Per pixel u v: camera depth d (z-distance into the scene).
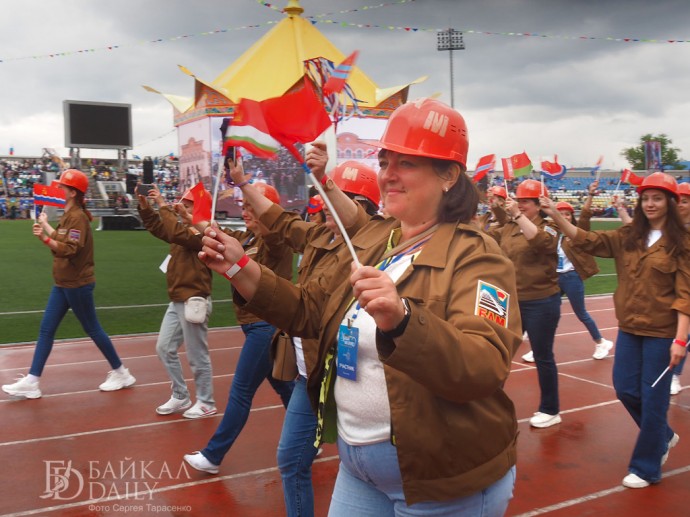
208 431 5.71
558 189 54.22
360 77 22.70
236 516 4.15
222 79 19.52
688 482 4.67
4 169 50.72
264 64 19.09
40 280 15.86
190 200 5.74
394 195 2.05
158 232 5.67
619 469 4.91
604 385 7.32
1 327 10.57
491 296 1.79
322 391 2.17
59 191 6.47
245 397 4.64
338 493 2.24
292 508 3.30
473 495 1.93
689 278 4.30
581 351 9.12
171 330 6.11
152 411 6.30
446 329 1.59
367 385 2.00
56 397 6.79
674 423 6.01
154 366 8.14
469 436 1.87
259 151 1.91
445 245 1.93
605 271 19.23
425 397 1.83
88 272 6.80
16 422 5.98
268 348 4.58
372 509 2.16
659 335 4.46
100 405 6.50
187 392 6.27
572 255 5.27
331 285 2.28
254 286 2.18
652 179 4.44
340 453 2.18
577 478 4.74
